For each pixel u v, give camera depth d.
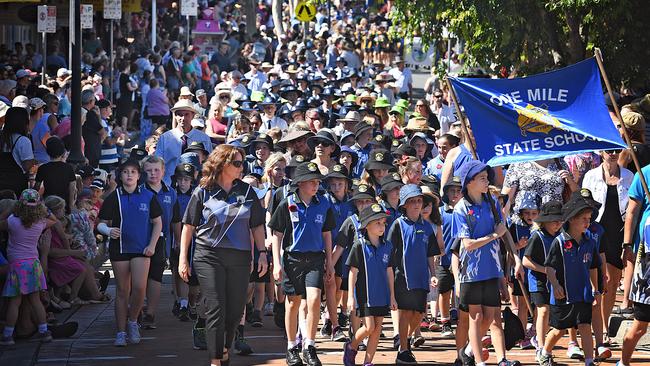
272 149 21.36
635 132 18.19
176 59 49.34
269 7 89.81
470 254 14.88
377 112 29.86
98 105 32.44
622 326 17.36
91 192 22.38
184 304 19.08
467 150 18.19
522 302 17.08
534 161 17.28
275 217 15.85
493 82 15.66
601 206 17.86
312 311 15.52
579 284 15.22
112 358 16.23
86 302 20.67
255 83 47.47
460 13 25.44
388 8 65.38
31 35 52.25
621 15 24.77
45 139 24.45
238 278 14.37
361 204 16.77
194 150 21.45
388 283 15.29
